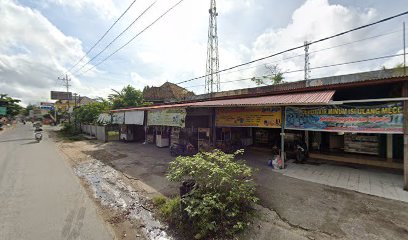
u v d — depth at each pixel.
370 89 7.99
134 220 4.91
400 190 5.75
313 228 4.18
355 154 8.92
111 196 6.32
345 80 9.80
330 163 8.68
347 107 6.61
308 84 11.05
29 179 7.89
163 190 6.54
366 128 6.28
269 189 6.12
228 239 4.01
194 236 4.09
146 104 21.83
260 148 11.49
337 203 5.15
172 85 26.17
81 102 50.78
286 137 10.88
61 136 24.39
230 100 10.09
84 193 6.52
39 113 76.81
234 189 4.74
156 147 14.36
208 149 10.53
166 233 4.38
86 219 4.90
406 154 5.71
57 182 7.57
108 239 4.13
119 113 17.98
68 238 4.12
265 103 7.17
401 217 4.42
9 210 5.32
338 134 9.64
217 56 19.25
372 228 4.08
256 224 4.41
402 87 5.96
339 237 3.87
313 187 6.19
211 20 19.11
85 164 10.45
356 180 6.61
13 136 24.39
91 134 23.39
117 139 19.70
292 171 7.73
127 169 9.13
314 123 7.26
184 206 4.55
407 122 5.63
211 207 4.28
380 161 7.96
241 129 12.47
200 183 4.91
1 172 8.87
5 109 45.66
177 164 5.42
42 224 4.64
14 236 4.16
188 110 11.80
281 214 4.75
